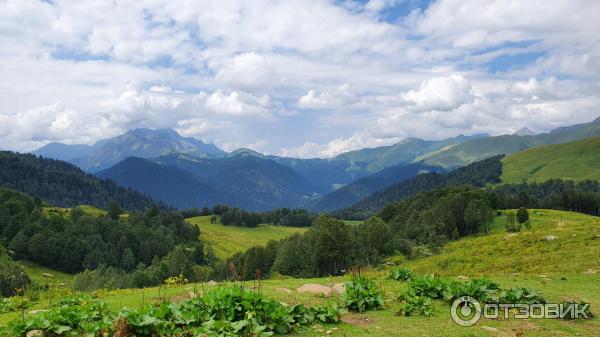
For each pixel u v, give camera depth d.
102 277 108.44
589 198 172.88
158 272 122.62
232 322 15.00
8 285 96.56
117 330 13.73
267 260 128.50
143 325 14.18
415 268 69.06
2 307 21.72
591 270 38.06
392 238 119.31
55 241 160.88
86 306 17.00
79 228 176.50
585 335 15.95
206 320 15.38
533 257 52.69
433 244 110.69
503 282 30.14
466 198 146.12
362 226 137.75
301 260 111.62
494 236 87.81
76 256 160.50
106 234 183.88
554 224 114.50
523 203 179.75
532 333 16.05
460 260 65.00
